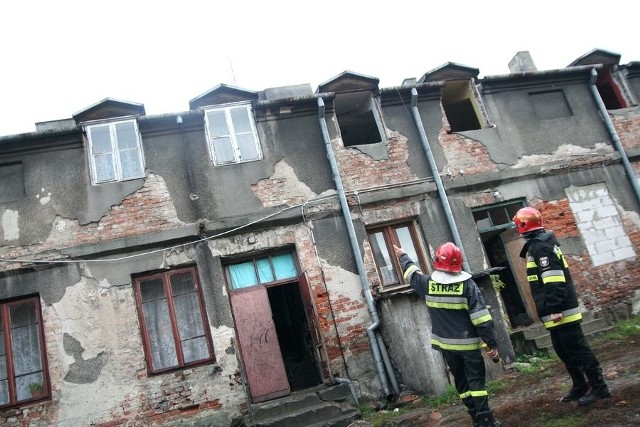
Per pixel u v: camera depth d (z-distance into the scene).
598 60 12.30
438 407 6.95
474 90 11.30
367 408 7.96
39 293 8.21
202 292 8.59
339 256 9.25
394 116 10.65
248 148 9.74
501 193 10.48
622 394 4.71
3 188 8.80
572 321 4.71
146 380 8.00
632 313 10.09
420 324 7.82
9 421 7.57
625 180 11.30
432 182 10.18
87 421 7.68
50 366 7.85
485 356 7.64
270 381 8.34
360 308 8.98
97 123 9.18
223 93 9.86
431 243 9.73
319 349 8.87
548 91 11.85
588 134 11.52
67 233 8.57
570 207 10.75
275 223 9.22
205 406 8.02
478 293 4.51
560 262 4.79
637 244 10.80
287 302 12.07
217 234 8.91
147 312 8.49
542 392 5.97
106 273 8.41
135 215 8.85
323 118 10.06
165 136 9.48
